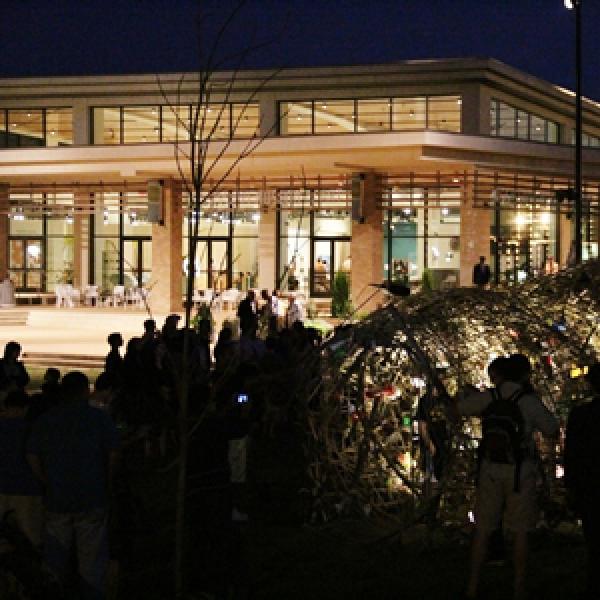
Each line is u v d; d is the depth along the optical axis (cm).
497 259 3381
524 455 702
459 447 847
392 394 920
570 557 834
